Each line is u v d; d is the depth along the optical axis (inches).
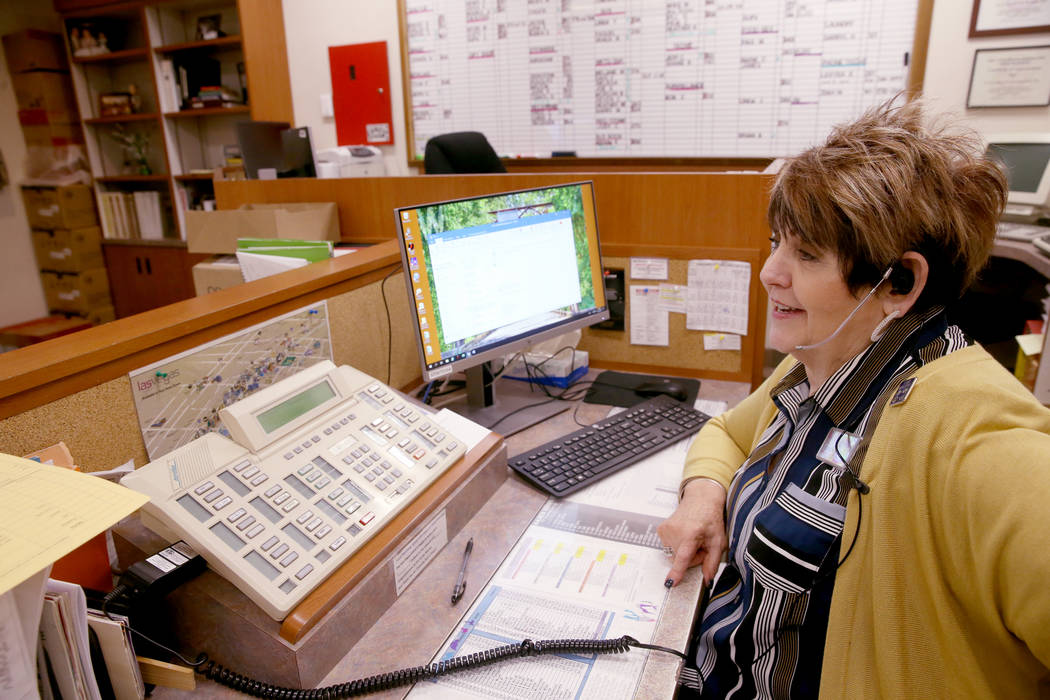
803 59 118.6
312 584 27.6
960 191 27.2
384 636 29.9
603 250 61.7
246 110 148.6
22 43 161.8
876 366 30.2
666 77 127.6
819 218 28.1
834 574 29.9
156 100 154.9
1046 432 23.5
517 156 141.8
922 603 25.9
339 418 35.4
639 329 62.7
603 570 34.2
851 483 29.3
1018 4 104.5
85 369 31.1
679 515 37.0
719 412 53.4
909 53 112.8
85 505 20.6
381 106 149.6
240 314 39.6
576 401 55.9
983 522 22.8
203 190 165.3
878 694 27.1
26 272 176.6
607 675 27.6
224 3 151.5
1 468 22.3
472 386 53.8
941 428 25.4
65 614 22.2
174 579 26.5
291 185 79.9
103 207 171.5
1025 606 21.5
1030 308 103.7
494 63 138.5
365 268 51.1
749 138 125.6
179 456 29.8
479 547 36.2
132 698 25.9
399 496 33.0
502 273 50.0
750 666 34.1
